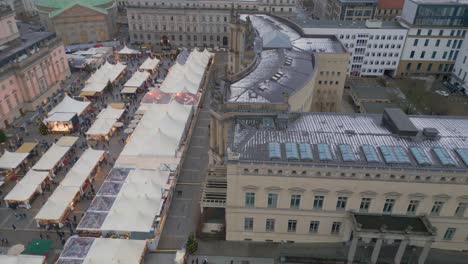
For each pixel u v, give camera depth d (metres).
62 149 99.38
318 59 106.06
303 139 69.12
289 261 67.12
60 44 147.12
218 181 74.12
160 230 75.94
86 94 132.88
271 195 65.75
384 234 61.09
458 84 147.00
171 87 132.62
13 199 82.44
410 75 155.12
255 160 62.72
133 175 85.56
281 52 110.50
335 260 66.19
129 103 132.62
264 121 73.69
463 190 62.06
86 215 76.19
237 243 72.06
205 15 187.25
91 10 184.62
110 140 110.25
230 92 83.69
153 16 189.50
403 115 74.69
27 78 124.50
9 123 119.44
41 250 70.00
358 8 182.00
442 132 73.00
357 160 63.41
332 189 63.84
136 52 172.50
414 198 63.78
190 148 107.19
